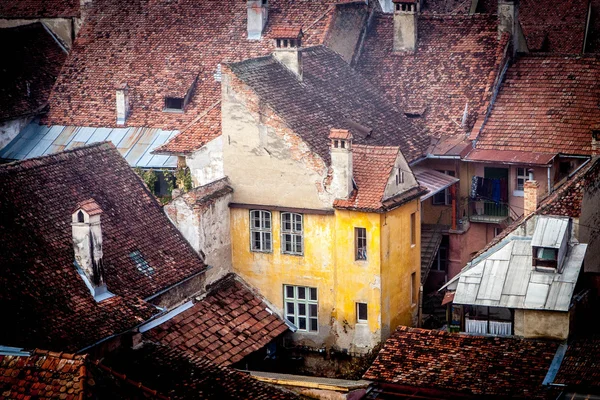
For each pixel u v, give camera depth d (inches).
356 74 4087.1
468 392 2758.4
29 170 3097.9
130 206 3302.2
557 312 2888.8
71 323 2760.8
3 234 2859.3
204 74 4266.7
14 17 4783.5
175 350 2913.4
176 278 3225.9
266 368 3417.8
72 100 4365.2
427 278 4008.4
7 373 2065.7
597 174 3373.5
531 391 2721.5
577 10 5044.3
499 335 2957.7
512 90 4084.6
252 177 3494.1
